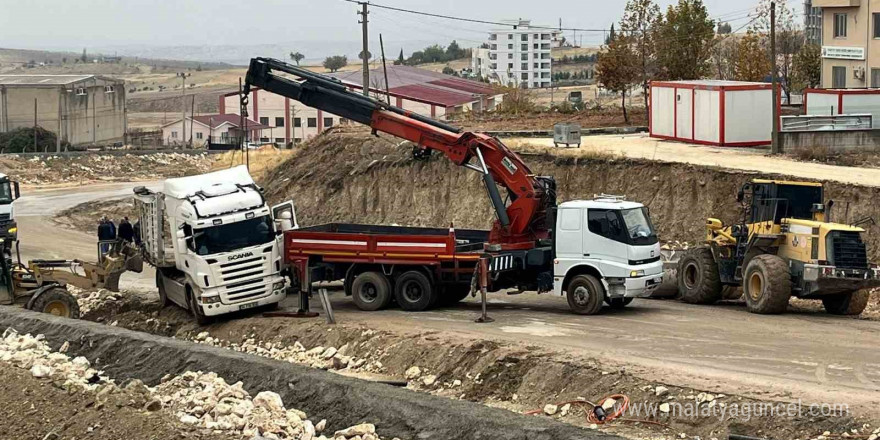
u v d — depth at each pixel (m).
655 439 16.03
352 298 28.30
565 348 20.30
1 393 18.72
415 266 26.22
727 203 34.38
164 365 20.70
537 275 26.33
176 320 27.66
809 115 46.88
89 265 28.62
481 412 15.46
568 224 25.36
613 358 19.36
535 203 26.77
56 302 26.89
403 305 26.25
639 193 36.78
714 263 26.64
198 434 15.39
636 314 25.09
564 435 14.19
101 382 19.59
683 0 60.66
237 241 25.78
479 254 25.38
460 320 24.47
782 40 72.62
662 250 32.44
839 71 58.00
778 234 25.22
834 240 23.92
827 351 19.91
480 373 19.86
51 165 73.12
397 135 28.08
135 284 34.44
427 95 94.00
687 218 35.12
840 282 23.72
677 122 47.38
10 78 107.94
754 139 44.62
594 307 24.91
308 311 26.17
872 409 15.64
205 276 25.55
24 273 28.00
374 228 29.36
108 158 77.69
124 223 39.25
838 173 34.69
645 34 60.72
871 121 43.25
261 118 113.19
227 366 19.61
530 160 40.62
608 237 24.91
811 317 24.50
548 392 18.66
